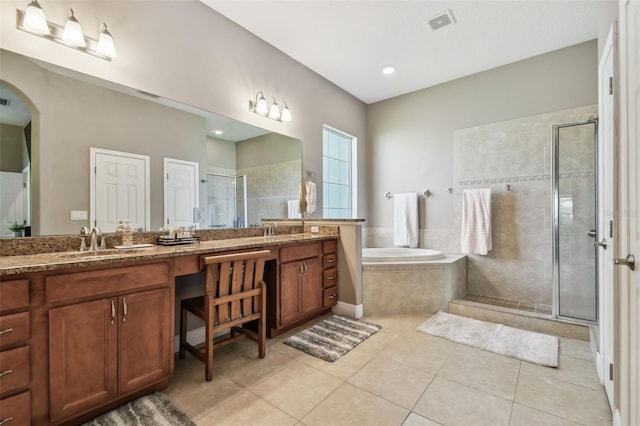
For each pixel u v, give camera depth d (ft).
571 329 7.87
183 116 7.45
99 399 4.53
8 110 5.10
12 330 3.80
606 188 5.41
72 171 5.73
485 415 4.77
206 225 7.91
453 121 12.19
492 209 11.18
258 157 9.27
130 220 6.47
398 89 13.10
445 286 9.78
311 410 4.92
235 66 8.62
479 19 8.45
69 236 5.65
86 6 5.88
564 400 5.15
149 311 5.10
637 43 3.58
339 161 13.75
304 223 10.64
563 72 9.92
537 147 10.36
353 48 9.93
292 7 7.97
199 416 4.75
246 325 8.43
